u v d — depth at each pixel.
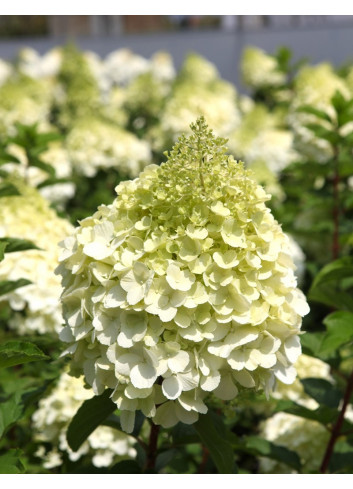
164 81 3.79
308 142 1.82
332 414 0.95
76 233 0.76
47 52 4.78
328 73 1.98
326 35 4.09
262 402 1.07
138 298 0.70
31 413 1.08
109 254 0.72
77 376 0.78
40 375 1.06
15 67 4.09
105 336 0.71
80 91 2.81
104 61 4.63
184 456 1.08
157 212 0.73
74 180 1.93
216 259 0.71
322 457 1.05
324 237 1.64
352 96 2.02
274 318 0.73
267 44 4.29
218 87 3.20
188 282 0.70
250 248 0.72
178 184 0.72
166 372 0.70
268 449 1.02
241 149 2.19
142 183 0.75
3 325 1.13
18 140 1.39
